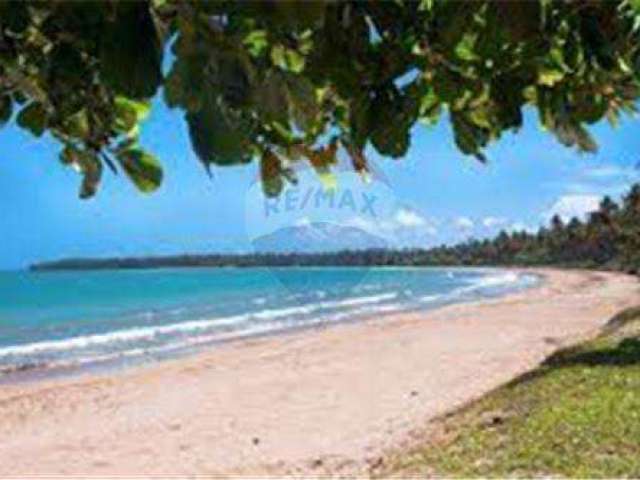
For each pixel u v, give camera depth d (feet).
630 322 94.32
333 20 4.59
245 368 94.73
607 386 47.96
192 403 74.74
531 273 401.08
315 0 3.35
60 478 53.83
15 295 262.67
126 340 132.57
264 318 161.27
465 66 5.26
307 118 3.83
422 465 42.27
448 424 51.52
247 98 3.48
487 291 248.73
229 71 3.43
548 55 5.74
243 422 65.72
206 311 183.62
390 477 42.70
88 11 3.53
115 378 92.17
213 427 64.80
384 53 4.87
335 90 4.97
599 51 5.46
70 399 80.28
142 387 84.99
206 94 3.40
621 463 35.83
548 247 485.97
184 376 90.84
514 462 38.04
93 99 5.51
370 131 5.01
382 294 234.38
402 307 183.83
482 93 5.58
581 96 6.03
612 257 436.35
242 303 203.21
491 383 75.31
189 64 3.40
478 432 44.75
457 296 225.35
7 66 4.74
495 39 4.48
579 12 5.38
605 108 6.06
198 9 3.39
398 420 62.03
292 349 110.73
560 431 40.14
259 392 78.54
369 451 53.52
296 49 4.63
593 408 42.98
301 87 3.77
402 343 110.32
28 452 60.90
